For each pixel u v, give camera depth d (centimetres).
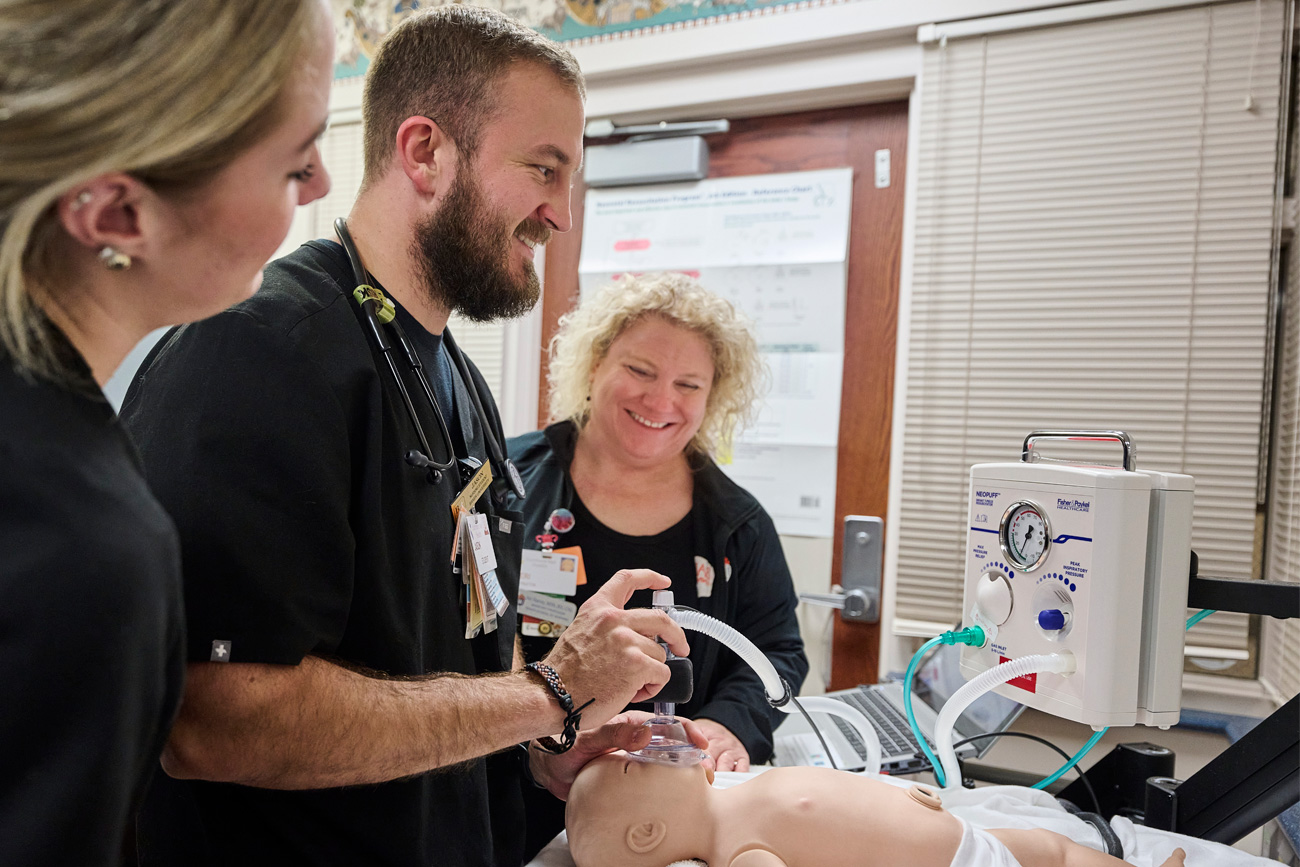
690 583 159
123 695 47
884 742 141
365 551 83
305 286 85
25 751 44
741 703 148
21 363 48
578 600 155
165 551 51
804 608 223
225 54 49
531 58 93
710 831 99
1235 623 176
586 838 98
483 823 101
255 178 55
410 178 93
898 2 202
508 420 250
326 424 78
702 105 229
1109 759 122
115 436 52
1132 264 187
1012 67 196
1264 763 98
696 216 236
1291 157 183
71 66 45
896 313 218
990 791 114
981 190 199
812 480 223
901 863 92
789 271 226
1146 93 186
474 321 103
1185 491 94
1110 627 93
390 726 74
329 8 58
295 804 83
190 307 59
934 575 202
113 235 51
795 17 212
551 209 98
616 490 166
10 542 45
